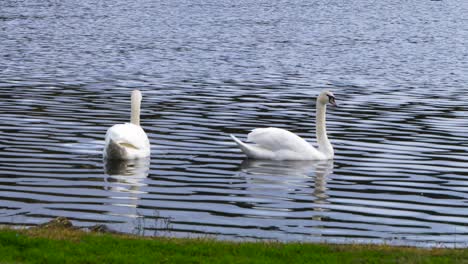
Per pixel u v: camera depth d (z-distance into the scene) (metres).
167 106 31.75
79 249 13.14
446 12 93.62
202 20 77.31
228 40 61.56
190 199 19.14
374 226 17.39
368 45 61.66
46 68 42.81
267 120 29.59
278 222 17.47
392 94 37.00
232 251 13.38
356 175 22.02
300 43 61.47
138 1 95.44
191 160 23.14
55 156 22.86
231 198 19.36
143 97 33.84
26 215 17.34
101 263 12.55
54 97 33.06
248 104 32.91
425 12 93.00
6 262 12.47
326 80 41.81
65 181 20.34
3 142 24.33
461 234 16.91
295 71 45.34
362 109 32.38
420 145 25.67
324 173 22.19
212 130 27.36
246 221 17.45
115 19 75.75
